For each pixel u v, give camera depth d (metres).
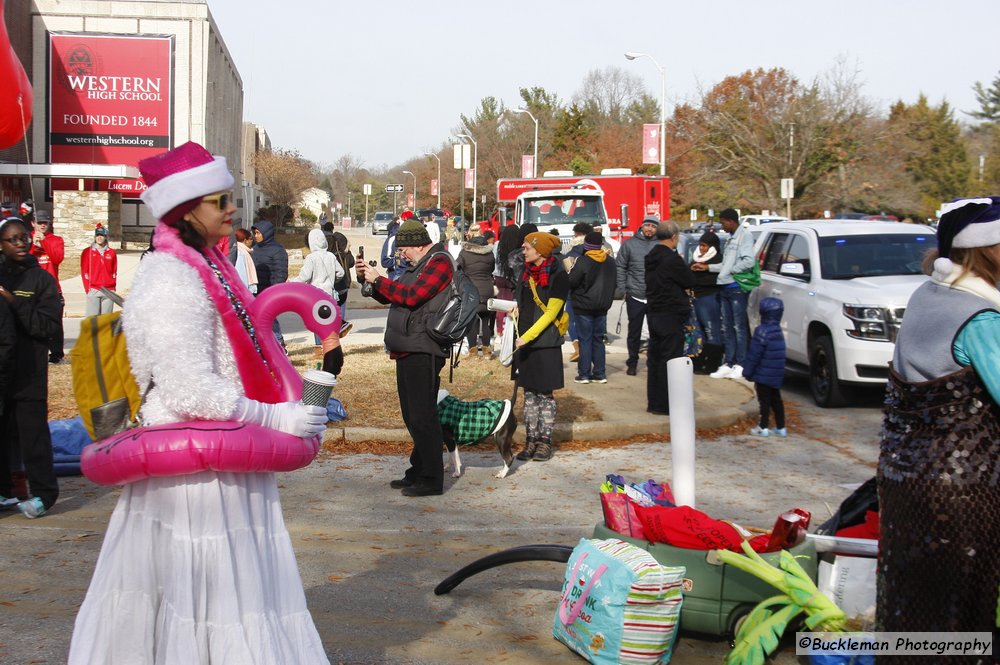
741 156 48.34
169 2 42.69
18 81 15.57
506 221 29.67
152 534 3.09
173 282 3.04
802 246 12.73
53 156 42.22
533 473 8.38
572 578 4.69
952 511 3.20
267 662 3.08
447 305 7.38
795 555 4.54
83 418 3.17
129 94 42.56
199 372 3.00
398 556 6.16
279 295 3.39
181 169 3.14
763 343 9.73
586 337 12.26
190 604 3.04
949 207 3.30
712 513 7.21
